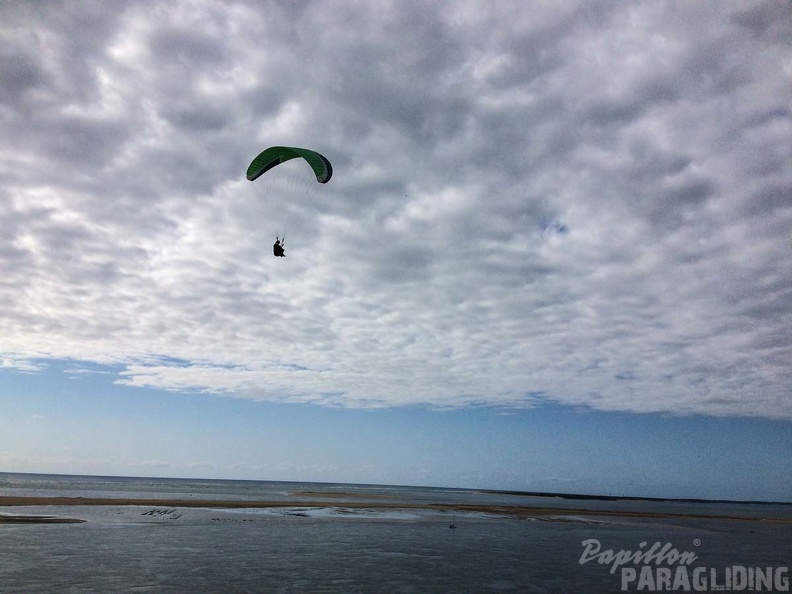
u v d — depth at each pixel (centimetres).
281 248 2927
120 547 2886
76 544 2919
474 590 2314
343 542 3491
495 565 2930
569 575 2780
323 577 2369
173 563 2511
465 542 3828
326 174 3362
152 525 3934
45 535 3203
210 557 2709
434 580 2447
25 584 2014
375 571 2566
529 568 2906
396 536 3956
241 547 3080
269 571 2433
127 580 2141
